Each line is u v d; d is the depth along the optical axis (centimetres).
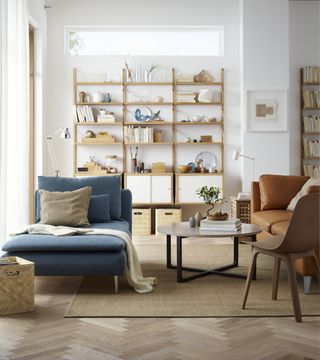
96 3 823
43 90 791
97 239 442
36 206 541
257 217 598
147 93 827
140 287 443
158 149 832
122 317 371
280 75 802
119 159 828
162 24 823
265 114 804
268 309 388
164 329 345
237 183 830
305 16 832
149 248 658
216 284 468
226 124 827
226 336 331
